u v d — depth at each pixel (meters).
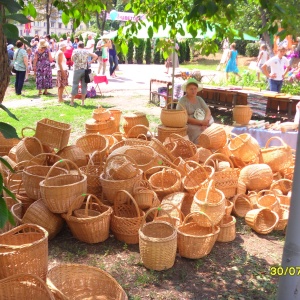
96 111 7.15
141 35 7.71
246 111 8.17
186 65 31.27
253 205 5.25
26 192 4.67
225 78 17.67
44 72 14.59
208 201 4.51
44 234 3.50
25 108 12.37
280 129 7.54
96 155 5.70
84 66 12.60
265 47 16.08
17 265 3.24
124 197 4.60
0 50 2.45
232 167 5.50
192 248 4.07
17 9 1.82
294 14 3.39
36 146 5.59
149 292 3.65
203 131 6.46
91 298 3.39
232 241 4.62
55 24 55.00
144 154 5.33
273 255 4.35
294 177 2.26
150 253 3.86
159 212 4.62
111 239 4.53
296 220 2.29
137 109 12.82
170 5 5.41
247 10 11.41
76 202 4.37
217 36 5.32
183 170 5.27
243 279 3.90
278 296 2.47
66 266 3.48
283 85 13.27
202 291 3.69
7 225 4.16
